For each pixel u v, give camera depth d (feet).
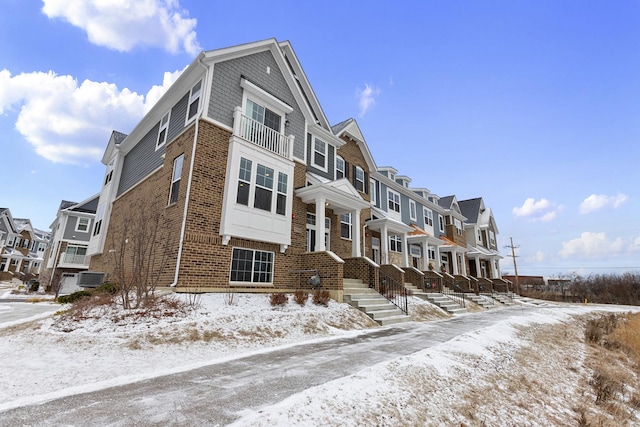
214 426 9.30
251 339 23.00
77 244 90.43
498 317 46.01
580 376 27.37
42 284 81.66
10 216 141.79
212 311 26.40
